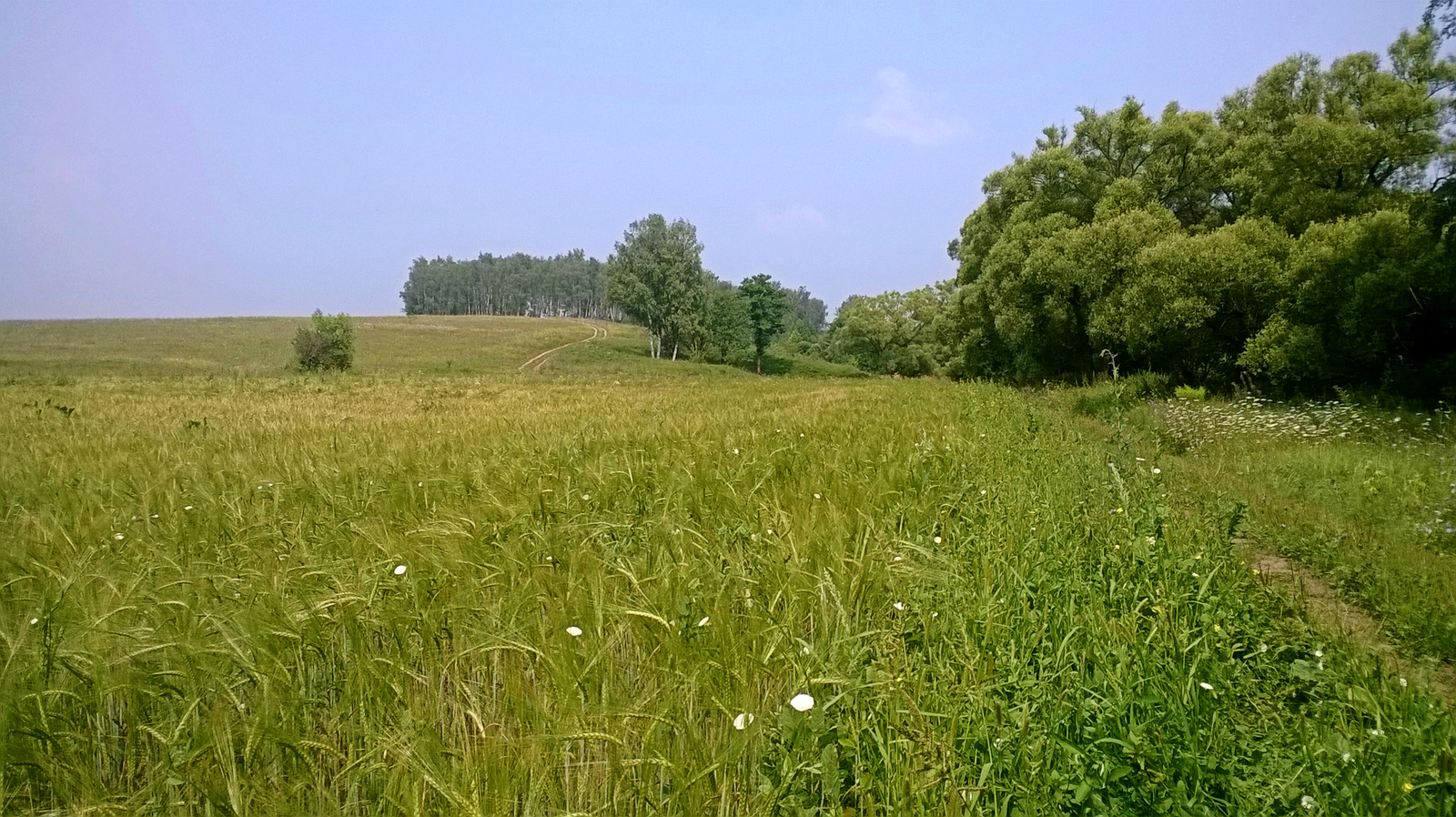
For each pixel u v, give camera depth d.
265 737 2.88
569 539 5.10
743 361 101.44
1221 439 12.45
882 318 92.25
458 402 27.08
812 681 3.06
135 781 3.12
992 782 2.57
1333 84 22.27
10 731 2.91
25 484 8.97
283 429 16.73
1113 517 5.98
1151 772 2.56
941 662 3.35
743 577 4.22
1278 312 18.08
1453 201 16.39
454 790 2.43
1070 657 3.55
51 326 115.31
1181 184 27.98
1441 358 16.06
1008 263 29.58
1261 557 6.41
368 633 3.72
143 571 4.72
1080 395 21.84
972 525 5.76
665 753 2.75
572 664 3.15
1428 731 3.00
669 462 8.33
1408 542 6.33
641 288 91.81
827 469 7.25
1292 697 3.49
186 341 93.25
